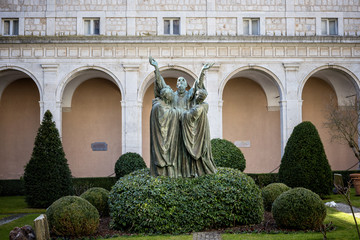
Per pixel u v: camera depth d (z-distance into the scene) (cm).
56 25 2766
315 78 3225
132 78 2728
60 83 2717
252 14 2817
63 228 1211
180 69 2741
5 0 2769
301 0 2839
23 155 3100
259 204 1327
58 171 2062
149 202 1215
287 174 2095
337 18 2844
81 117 3141
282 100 2772
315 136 2109
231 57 2761
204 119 1293
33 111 3138
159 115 1279
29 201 2055
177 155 1295
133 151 2683
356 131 2959
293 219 1255
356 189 2195
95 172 3112
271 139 3195
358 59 2812
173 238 1146
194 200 1235
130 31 2766
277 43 2767
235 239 1126
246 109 3209
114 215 1263
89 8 2775
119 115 3155
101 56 2733
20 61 2720
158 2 2791
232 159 2222
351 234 1196
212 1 2805
